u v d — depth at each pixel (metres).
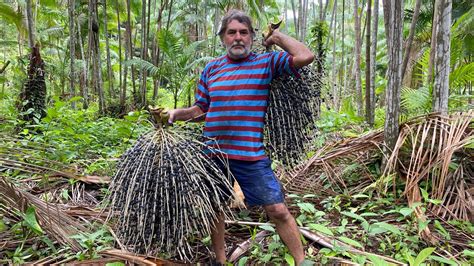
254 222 2.82
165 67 8.40
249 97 2.16
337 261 2.27
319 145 4.07
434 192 2.96
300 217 2.77
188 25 11.98
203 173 2.10
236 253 2.49
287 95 2.25
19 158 3.51
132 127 5.12
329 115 5.84
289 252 2.35
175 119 2.24
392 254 2.35
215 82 2.23
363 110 8.45
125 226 2.17
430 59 5.76
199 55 10.79
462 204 2.81
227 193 2.31
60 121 5.25
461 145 2.93
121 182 2.12
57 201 3.22
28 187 3.37
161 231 2.06
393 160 3.25
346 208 3.12
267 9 15.17
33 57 6.04
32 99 5.93
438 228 2.60
